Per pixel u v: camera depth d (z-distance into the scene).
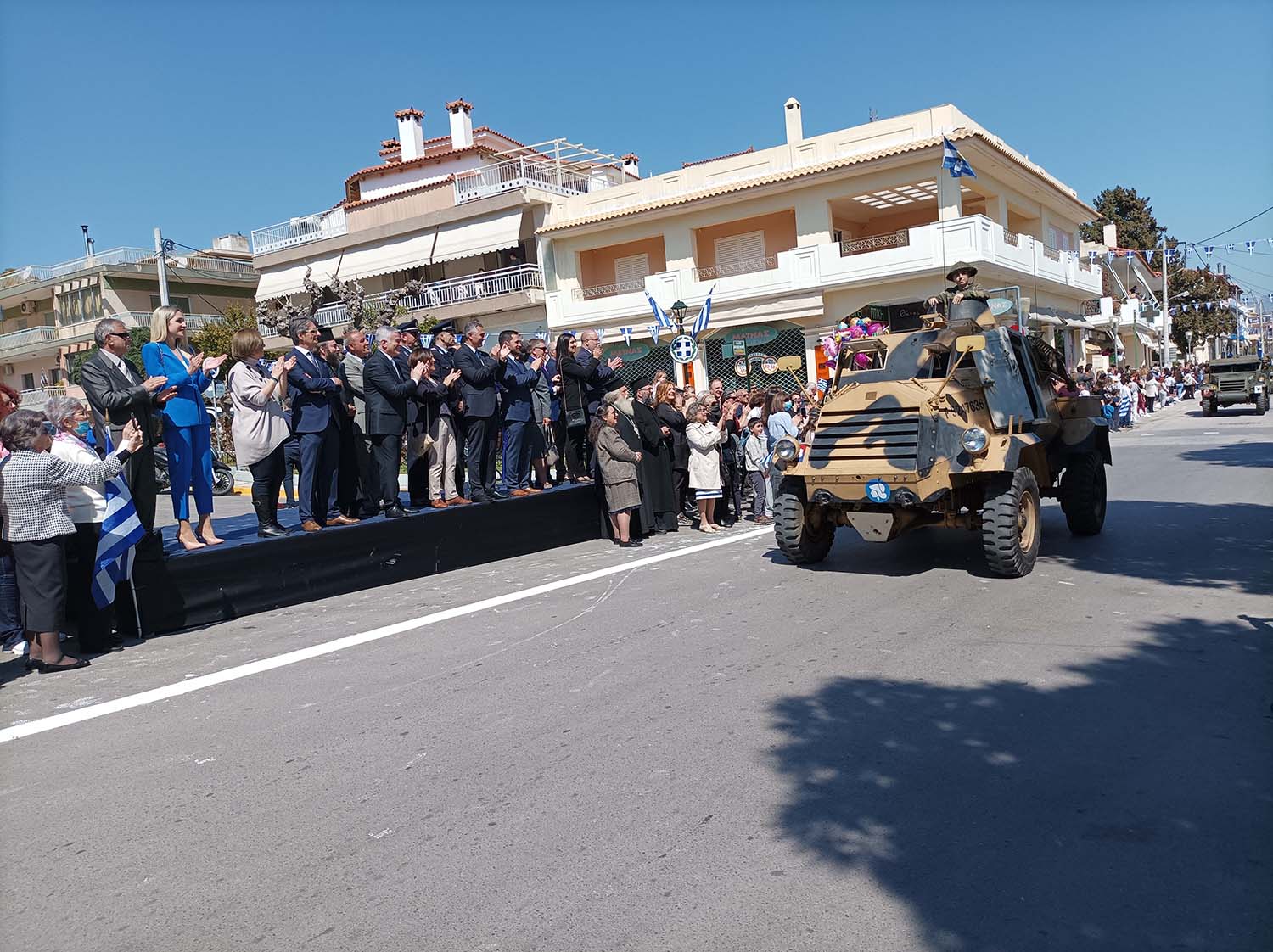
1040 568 8.36
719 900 3.22
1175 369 52.69
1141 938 2.90
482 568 10.03
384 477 9.41
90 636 7.20
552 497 11.27
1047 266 28.59
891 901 3.17
